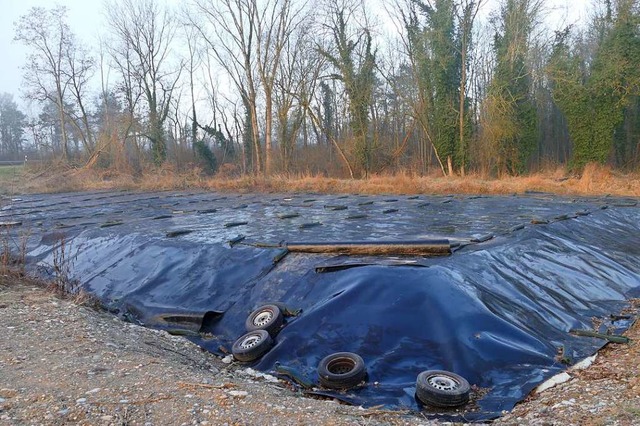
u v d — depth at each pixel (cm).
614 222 1352
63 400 397
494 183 2250
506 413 434
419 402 469
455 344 552
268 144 3030
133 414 377
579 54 3103
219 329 716
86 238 1198
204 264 902
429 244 822
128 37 3719
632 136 3169
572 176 2662
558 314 675
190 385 443
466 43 3002
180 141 4150
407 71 3247
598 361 540
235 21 2981
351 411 425
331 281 718
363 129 3084
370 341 585
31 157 4762
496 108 2734
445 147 3016
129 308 813
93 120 4438
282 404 423
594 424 363
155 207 1780
